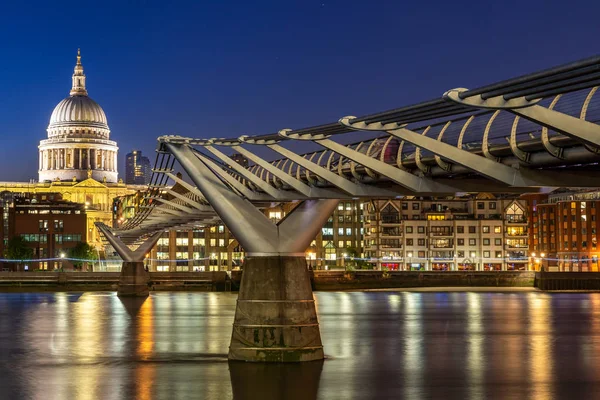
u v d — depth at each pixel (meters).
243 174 57.66
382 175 47.12
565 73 26.22
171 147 59.28
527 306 137.50
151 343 77.62
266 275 56.66
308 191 54.59
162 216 103.56
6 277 189.25
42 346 76.19
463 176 44.88
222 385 53.19
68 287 191.62
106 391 52.91
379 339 83.44
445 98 31.09
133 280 162.75
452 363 65.25
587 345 79.44
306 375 55.56
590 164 37.97
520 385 55.31
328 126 41.97
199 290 194.50
